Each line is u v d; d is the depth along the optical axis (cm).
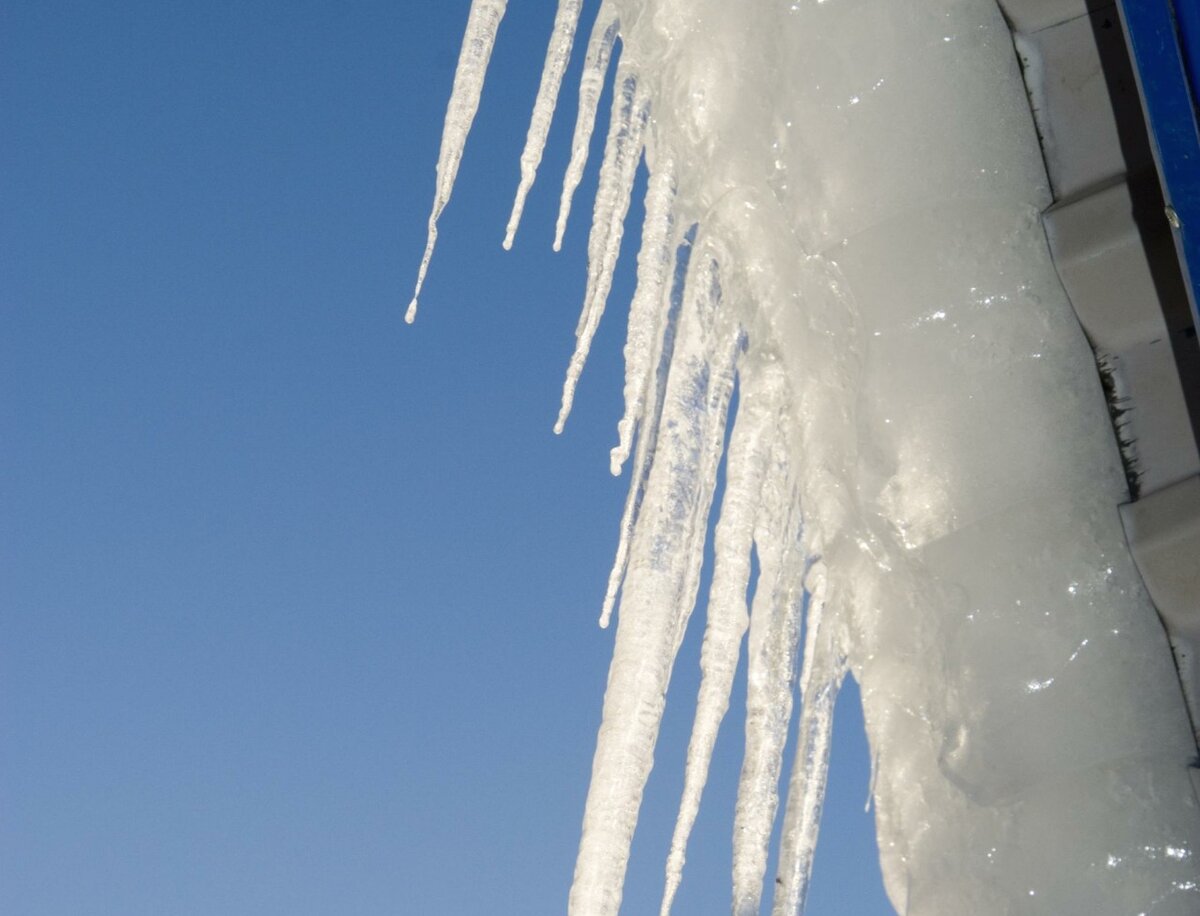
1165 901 253
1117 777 256
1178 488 258
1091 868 255
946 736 260
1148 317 260
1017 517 262
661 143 291
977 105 268
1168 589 256
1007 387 264
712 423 285
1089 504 261
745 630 283
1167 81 257
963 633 261
